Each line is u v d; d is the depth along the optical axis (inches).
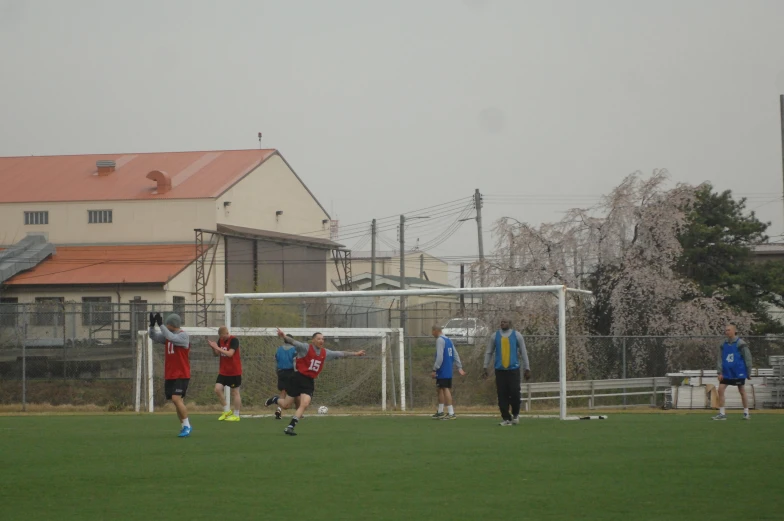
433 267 7170.3
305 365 1284.4
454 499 699.4
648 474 831.7
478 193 4099.4
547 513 639.1
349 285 5408.5
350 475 836.6
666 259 2723.9
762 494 714.8
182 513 650.2
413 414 1846.7
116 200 4638.3
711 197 3831.2
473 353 2495.1
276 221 5098.4
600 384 2135.8
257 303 2664.9
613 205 2723.9
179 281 4254.4
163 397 2213.3
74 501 704.4
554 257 2770.7
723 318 2669.8
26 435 1315.2
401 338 2037.4
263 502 692.1
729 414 1797.5
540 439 1193.4
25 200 4744.1
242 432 1339.8
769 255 4581.7
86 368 2640.3
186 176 4854.8
